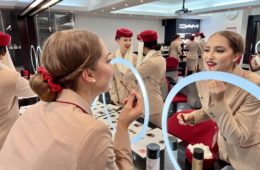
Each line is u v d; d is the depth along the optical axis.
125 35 1.65
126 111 0.66
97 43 0.50
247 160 0.81
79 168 0.43
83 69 0.49
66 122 0.47
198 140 1.16
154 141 1.14
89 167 0.44
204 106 0.82
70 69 0.49
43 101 0.54
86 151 0.43
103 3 4.95
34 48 3.50
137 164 0.94
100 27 7.04
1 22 3.87
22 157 0.48
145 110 1.03
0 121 1.17
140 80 1.05
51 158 0.44
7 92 1.14
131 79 1.42
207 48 0.76
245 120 0.71
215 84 0.67
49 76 0.51
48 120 0.50
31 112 0.56
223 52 0.72
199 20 8.88
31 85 0.52
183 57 6.31
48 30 3.60
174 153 0.91
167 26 8.64
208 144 1.08
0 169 0.50
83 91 0.53
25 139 0.51
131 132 1.23
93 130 0.45
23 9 2.94
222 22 7.73
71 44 0.47
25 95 1.25
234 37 0.72
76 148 0.43
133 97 0.68
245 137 0.72
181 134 1.23
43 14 3.54
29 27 3.62
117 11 6.15
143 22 8.07
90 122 0.47
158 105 1.53
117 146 0.62
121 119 0.65
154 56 1.68
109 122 1.32
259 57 2.21
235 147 0.82
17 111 1.28
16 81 1.16
